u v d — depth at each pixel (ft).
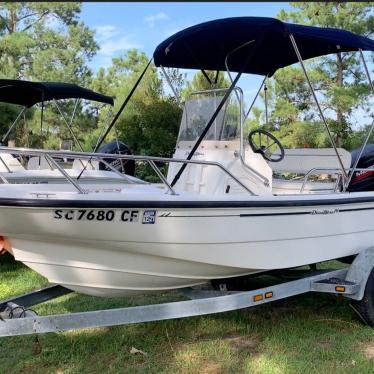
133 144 38.09
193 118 13.89
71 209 9.59
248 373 10.12
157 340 11.79
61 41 65.41
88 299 14.49
